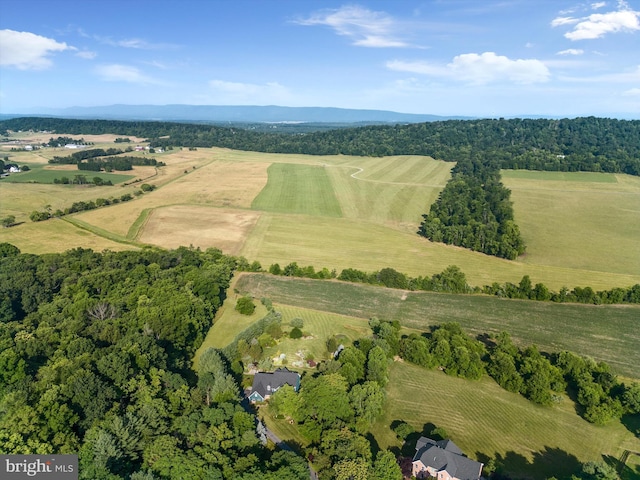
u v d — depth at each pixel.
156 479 53.31
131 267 125.12
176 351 85.94
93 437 57.12
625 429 73.62
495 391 82.69
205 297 106.25
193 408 69.12
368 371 82.19
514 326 109.12
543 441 70.25
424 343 91.06
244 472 55.19
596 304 120.88
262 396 77.62
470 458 65.69
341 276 136.25
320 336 99.31
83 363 69.88
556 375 83.50
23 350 76.81
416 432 71.50
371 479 57.97
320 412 69.50
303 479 55.28
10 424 56.66
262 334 96.62
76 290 106.56
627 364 92.69
